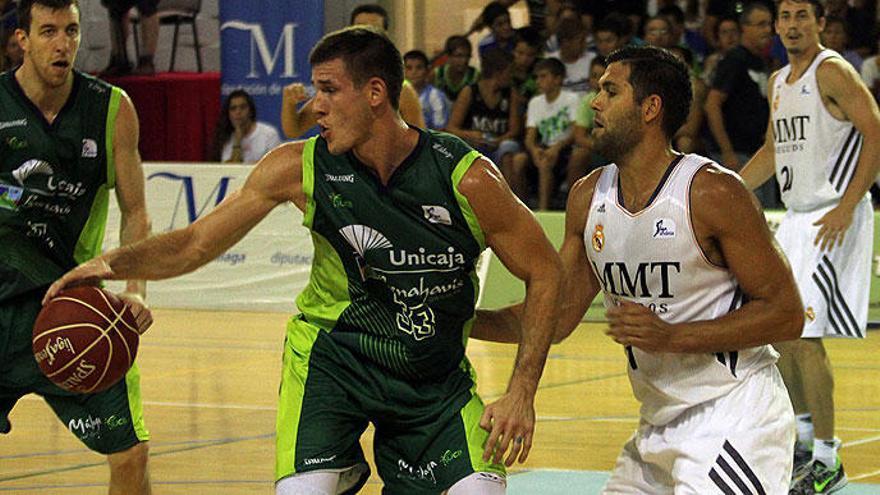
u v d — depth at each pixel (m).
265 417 11.88
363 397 6.17
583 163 18.28
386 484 6.37
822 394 9.34
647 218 6.05
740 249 5.94
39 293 7.16
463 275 6.11
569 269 6.46
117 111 7.11
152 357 15.21
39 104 6.98
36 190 7.01
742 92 17.28
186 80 22.45
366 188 5.96
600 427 11.40
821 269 9.67
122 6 22.83
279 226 19.17
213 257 6.21
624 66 6.06
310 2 19.25
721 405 6.14
